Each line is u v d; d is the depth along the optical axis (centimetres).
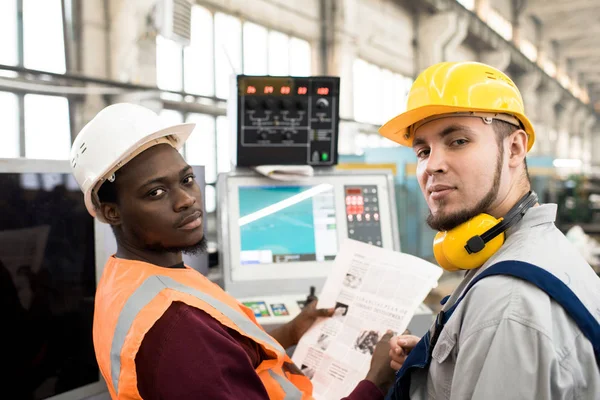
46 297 126
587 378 61
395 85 908
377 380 98
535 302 62
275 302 161
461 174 73
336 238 176
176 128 84
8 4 351
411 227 436
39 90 362
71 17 386
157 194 80
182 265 92
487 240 73
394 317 116
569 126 1784
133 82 433
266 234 171
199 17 520
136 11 423
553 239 71
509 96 74
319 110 173
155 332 71
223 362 72
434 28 909
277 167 169
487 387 61
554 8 1233
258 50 608
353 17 718
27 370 122
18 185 119
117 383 72
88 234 136
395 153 437
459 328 70
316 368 118
